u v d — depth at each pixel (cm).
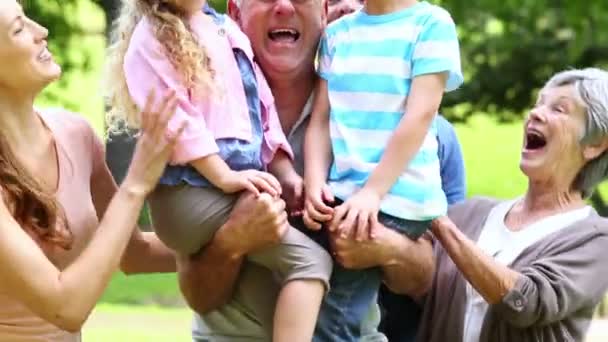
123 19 481
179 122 463
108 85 481
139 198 448
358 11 518
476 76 1956
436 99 489
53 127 485
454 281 555
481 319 548
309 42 523
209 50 480
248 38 516
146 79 468
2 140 448
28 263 427
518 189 2497
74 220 474
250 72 495
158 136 448
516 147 2703
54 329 472
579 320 546
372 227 484
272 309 506
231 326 523
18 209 449
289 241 480
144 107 452
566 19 1872
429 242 552
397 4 504
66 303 430
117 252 440
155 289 1583
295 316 475
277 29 517
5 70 446
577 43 1830
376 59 498
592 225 548
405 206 493
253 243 476
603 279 538
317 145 507
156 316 1373
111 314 1383
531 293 514
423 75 489
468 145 2722
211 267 493
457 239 516
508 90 1961
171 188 481
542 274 524
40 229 455
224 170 473
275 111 515
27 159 464
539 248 543
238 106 484
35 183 454
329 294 509
